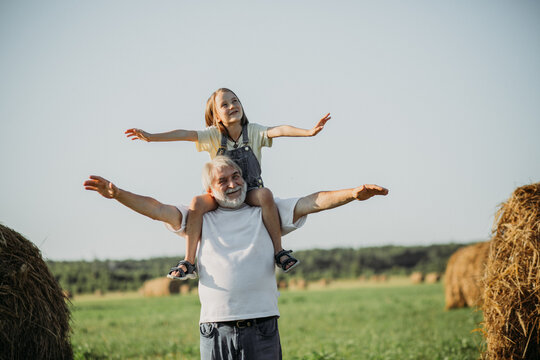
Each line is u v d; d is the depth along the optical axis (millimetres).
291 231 5156
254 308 4664
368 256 53969
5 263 4965
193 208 4930
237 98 5500
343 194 4723
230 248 4777
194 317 18047
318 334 13109
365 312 18391
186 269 4746
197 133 5488
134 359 10000
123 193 4535
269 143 5551
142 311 21531
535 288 5535
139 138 5160
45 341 5035
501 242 5941
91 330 14438
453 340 10961
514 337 5648
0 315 4781
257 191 5035
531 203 5840
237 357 4660
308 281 48500
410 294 28125
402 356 9812
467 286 18547
